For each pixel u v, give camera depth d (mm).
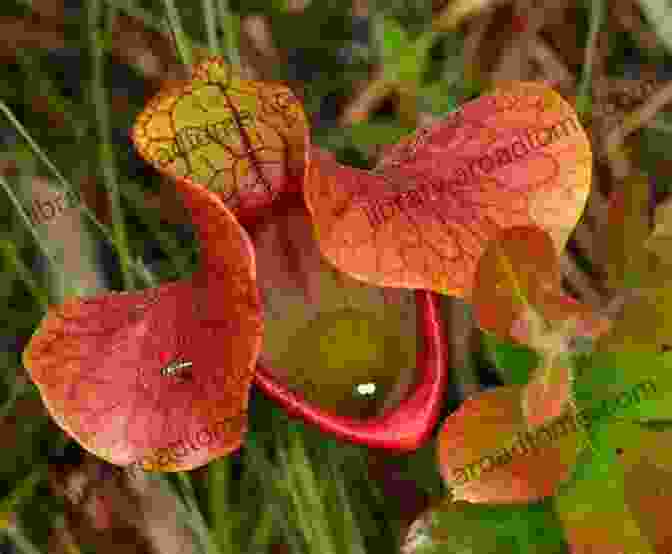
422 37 430
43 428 415
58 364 330
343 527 373
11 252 399
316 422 332
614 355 332
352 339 333
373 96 432
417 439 334
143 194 438
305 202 322
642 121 425
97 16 420
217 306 310
